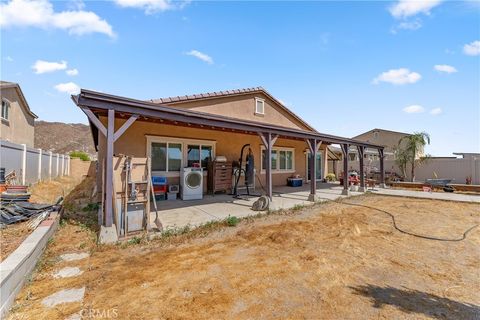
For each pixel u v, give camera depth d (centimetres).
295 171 1354
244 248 396
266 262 341
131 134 776
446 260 356
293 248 398
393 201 873
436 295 261
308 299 249
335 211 691
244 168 1050
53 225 443
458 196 966
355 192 1080
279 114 1296
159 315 220
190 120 562
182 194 827
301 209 707
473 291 270
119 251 376
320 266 330
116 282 279
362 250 392
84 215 584
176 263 334
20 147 882
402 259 358
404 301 248
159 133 827
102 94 425
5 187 599
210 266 325
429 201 878
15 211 485
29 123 1734
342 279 294
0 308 209
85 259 343
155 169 825
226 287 271
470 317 222
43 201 739
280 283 282
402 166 1612
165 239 433
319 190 1128
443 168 1462
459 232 495
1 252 316
